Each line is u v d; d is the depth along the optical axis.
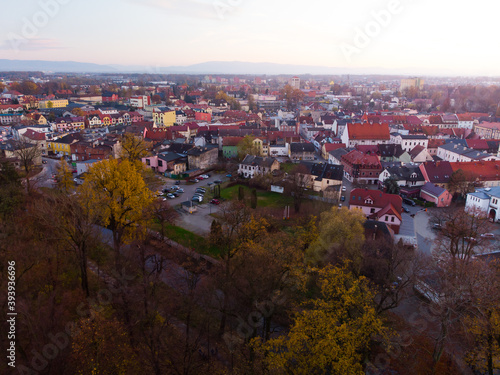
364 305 43.03
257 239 57.78
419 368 44.62
